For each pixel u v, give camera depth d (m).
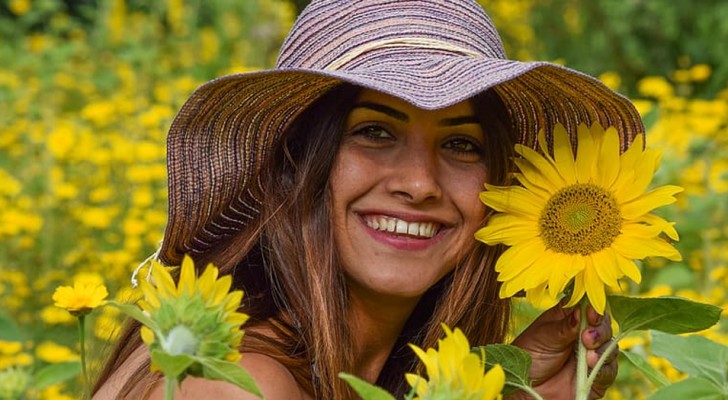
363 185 1.86
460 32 1.90
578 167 1.68
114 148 4.61
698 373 1.70
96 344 3.23
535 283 1.66
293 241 1.88
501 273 1.68
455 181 1.89
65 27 7.48
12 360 3.15
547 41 8.19
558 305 1.89
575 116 1.91
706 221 3.85
